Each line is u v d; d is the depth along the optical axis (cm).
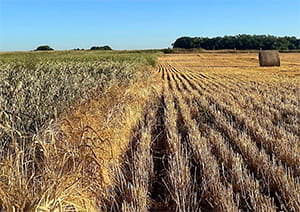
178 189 534
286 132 848
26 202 345
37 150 465
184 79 2656
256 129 884
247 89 1828
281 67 3928
